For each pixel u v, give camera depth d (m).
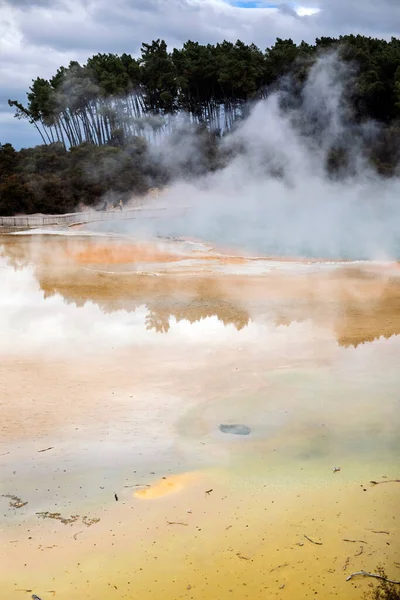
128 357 14.50
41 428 10.63
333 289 22.47
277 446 9.88
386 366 13.77
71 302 20.34
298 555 6.90
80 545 7.27
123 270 26.89
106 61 87.94
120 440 10.17
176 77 86.44
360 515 7.71
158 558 6.96
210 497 8.31
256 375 13.23
